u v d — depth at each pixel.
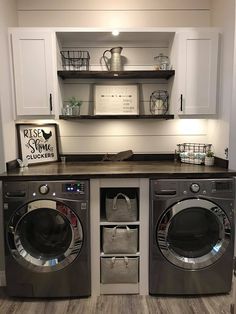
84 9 2.64
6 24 2.27
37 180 2.01
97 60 2.68
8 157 2.26
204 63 2.35
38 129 2.60
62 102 2.60
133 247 2.14
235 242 2.23
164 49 2.68
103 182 2.08
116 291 2.19
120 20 2.65
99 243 2.13
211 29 2.32
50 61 2.30
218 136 2.46
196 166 2.39
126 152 2.75
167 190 2.05
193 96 2.38
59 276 2.11
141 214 2.12
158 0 2.65
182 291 2.16
